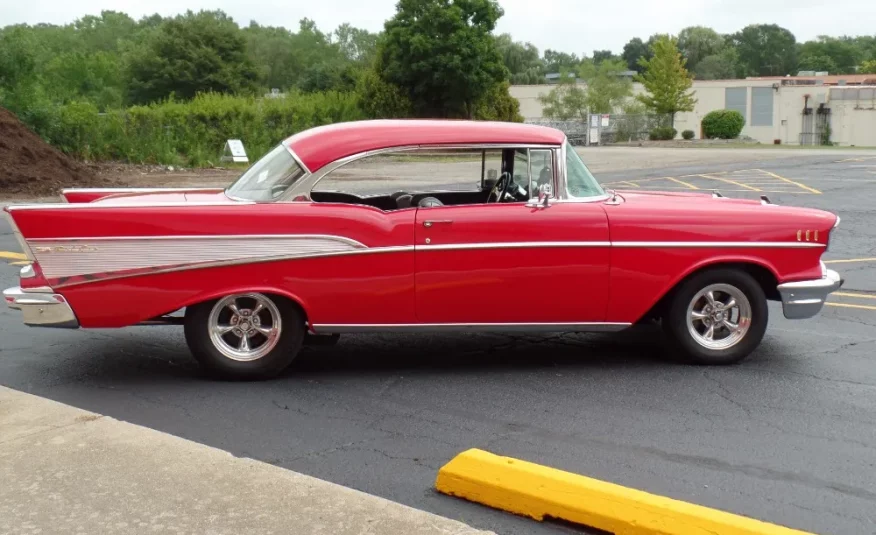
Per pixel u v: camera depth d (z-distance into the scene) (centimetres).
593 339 702
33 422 468
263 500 374
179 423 504
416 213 568
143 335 716
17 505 368
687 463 447
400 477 426
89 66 7694
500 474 395
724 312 621
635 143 5456
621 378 596
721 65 13438
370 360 639
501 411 527
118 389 568
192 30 7131
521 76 10938
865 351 672
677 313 612
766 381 590
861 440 482
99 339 702
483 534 345
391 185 599
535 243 577
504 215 576
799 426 504
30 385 578
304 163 566
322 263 560
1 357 646
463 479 399
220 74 7100
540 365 628
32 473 400
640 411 528
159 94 7094
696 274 607
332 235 558
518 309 586
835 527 378
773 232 605
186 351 665
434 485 416
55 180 2197
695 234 596
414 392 564
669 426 502
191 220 546
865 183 2211
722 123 5997
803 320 778
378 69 4484
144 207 543
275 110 3797
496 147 591
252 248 552
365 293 567
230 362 576
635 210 595
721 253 601
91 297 543
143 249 544
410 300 573
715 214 602
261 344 583
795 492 413
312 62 13600
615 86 6247
